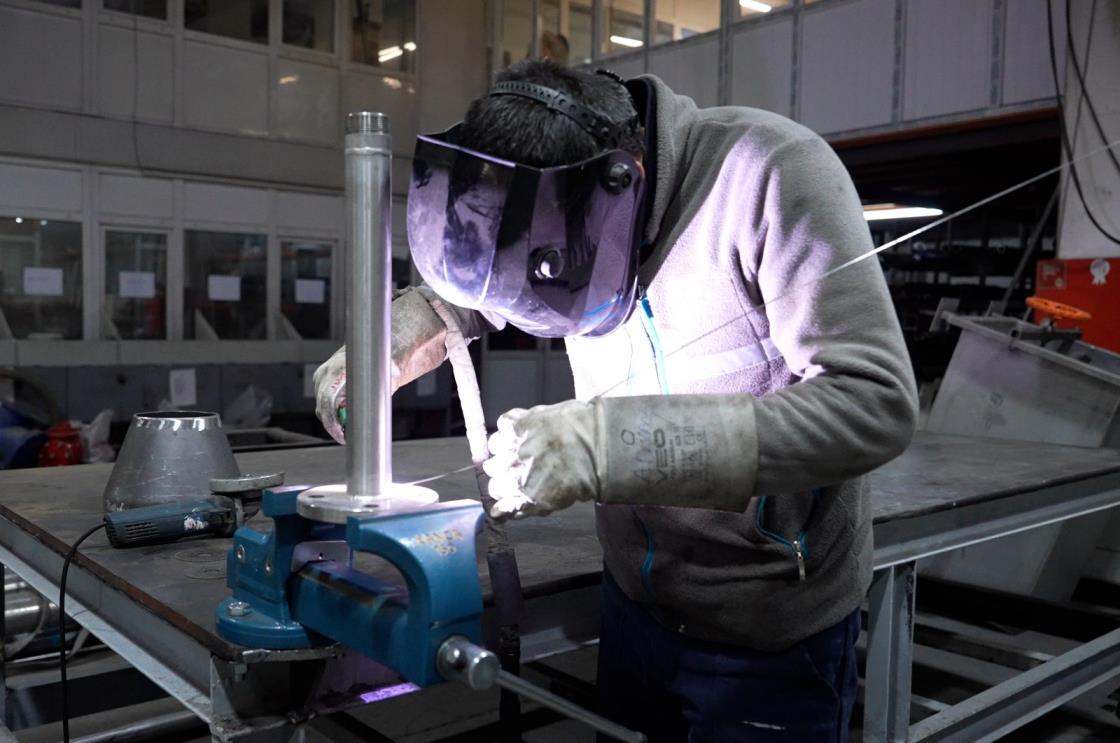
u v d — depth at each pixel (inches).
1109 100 145.7
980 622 110.1
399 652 27.9
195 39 242.5
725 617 40.7
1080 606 114.7
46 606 94.9
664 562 41.5
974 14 195.5
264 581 34.6
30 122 217.6
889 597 64.0
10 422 177.6
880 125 214.8
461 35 298.0
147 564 47.6
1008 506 74.5
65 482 73.5
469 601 27.8
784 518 38.9
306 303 268.4
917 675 104.2
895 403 30.3
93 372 203.8
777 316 33.8
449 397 253.9
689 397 30.7
